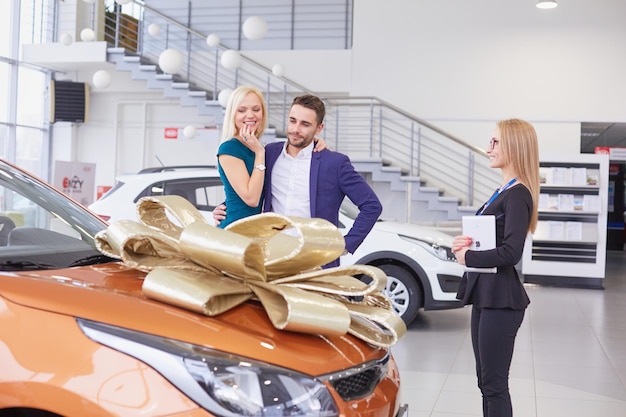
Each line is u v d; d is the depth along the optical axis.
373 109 12.79
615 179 20.30
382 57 12.77
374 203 3.01
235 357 1.68
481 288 2.98
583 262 10.60
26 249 2.33
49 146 14.55
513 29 12.36
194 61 13.77
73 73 14.39
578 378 5.05
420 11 12.62
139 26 13.78
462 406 4.24
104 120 14.49
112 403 1.61
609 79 12.12
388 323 2.08
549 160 10.52
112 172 14.49
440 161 12.61
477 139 12.51
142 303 1.83
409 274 6.53
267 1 13.62
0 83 13.53
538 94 12.30
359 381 1.88
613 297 9.55
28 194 2.66
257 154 2.81
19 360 1.69
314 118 2.91
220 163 2.83
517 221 2.92
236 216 2.86
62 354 1.68
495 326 2.97
